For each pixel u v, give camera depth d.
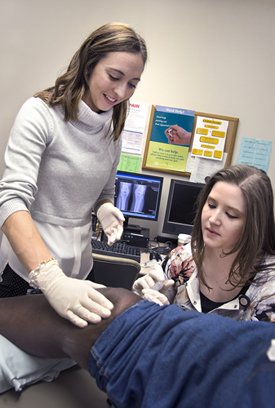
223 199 0.85
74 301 0.64
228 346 0.42
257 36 2.36
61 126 0.96
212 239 0.89
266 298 0.92
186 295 1.06
